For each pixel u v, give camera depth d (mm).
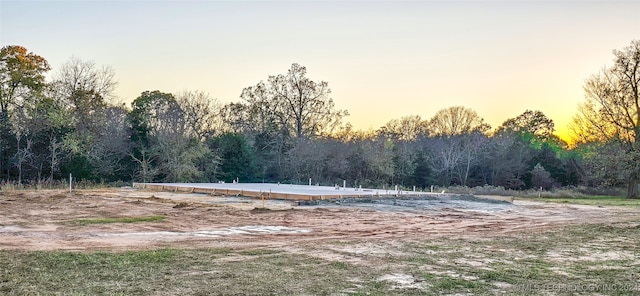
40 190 32719
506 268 9211
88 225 15164
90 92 46062
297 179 51625
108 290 7062
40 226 14695
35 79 43625
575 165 53281
